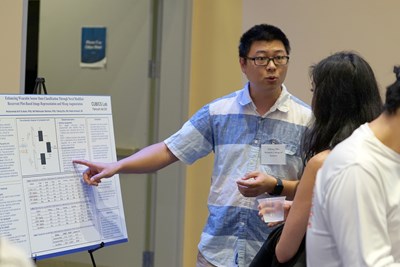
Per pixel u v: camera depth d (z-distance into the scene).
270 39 2.70
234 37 4.44
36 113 2.45
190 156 2.93
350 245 1.45
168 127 4.45
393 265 1.44
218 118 2.86
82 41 4.49
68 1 4.50
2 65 2.75
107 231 2.65
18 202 2.32
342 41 4.22
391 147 1.50
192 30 4.48
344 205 1.47
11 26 2.80
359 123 1.88
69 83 4.55
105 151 2.71
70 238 2.49
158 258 4.51
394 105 1.49
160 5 4.46
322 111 1.93
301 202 1.91
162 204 4.48
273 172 2.77
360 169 1.46
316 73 1.96
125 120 4.47
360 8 4.18
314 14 4.26
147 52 4.40
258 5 4.39
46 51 4.57
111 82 4.47
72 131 2.58
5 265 0.87
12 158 2.32
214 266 2.80
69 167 2.54
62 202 2.48
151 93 4.48
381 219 1.46
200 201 4.62
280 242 2.00
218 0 4.47
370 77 1.91
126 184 4.53
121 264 4.52
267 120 2.80
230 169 2.83
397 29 4.11
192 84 4.52
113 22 4.45
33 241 2.35
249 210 2.76
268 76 2.69
